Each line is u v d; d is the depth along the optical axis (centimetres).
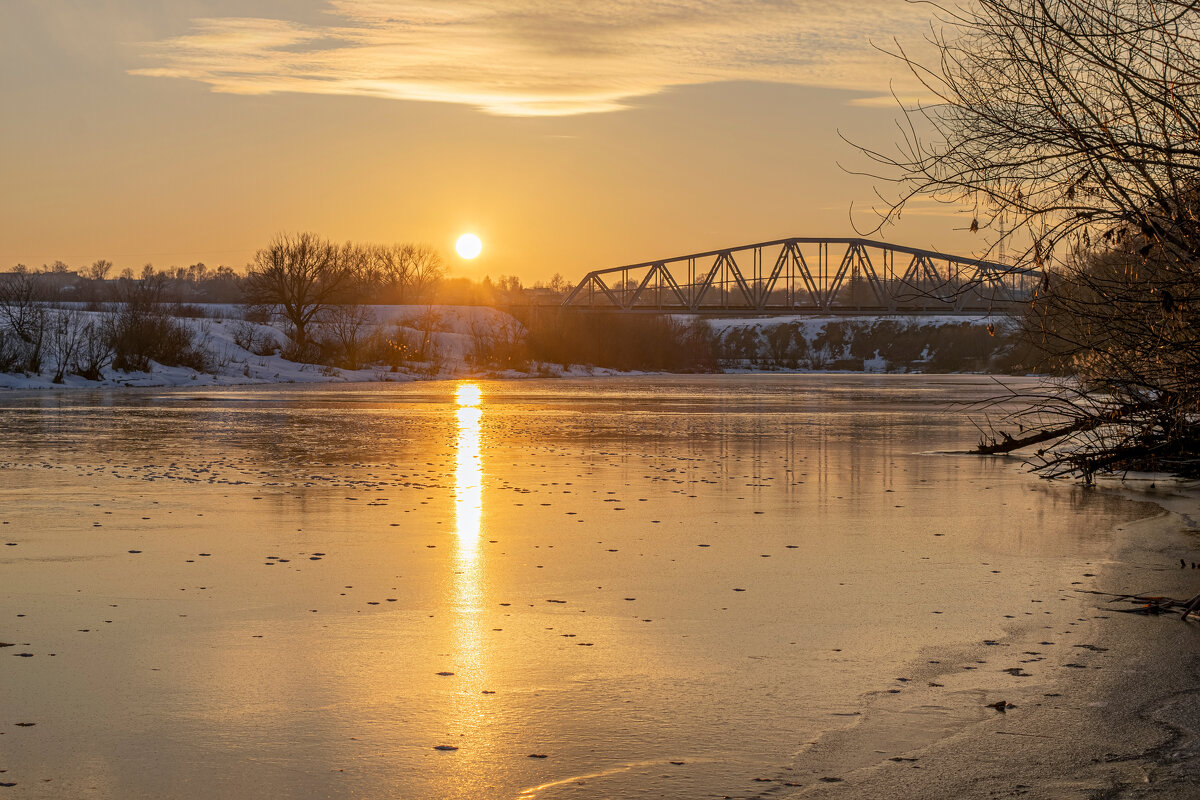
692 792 544
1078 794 541
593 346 11531
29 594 967
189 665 754
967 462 2181
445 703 677
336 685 712
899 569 1097
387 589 995
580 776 564
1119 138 866
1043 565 1118
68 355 6303
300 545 1214
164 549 1184
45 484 1750
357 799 535
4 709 661
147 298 7688
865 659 775
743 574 1071
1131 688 706
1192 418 1241
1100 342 1074
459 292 17125
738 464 2139
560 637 833
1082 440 2117
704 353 12794
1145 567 1105
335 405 4541
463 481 1830
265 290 9081
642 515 1453
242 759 585
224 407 4300
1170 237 892
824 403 4953
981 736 620
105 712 657
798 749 602
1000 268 952
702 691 702
